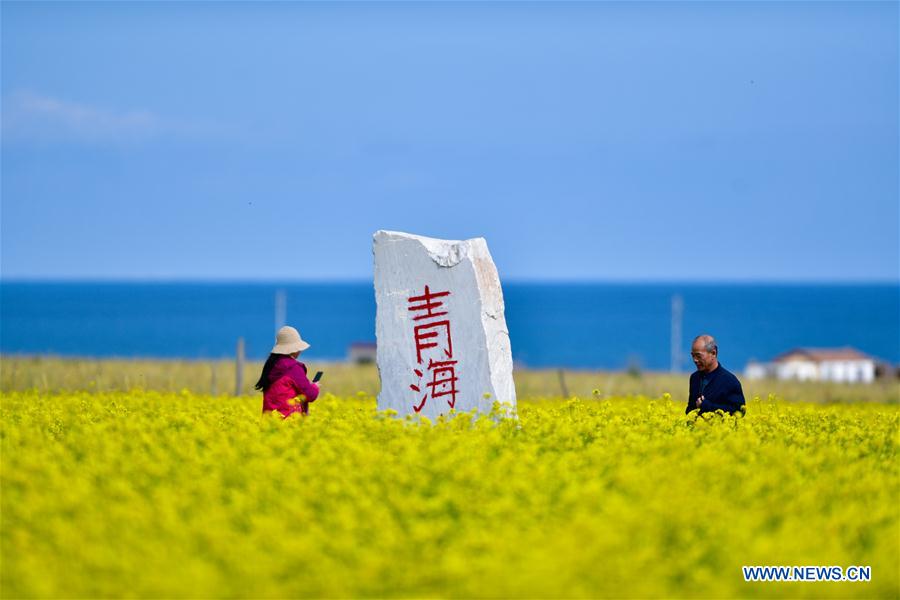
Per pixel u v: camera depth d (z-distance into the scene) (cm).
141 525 2003
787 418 3462
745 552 1886
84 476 2366
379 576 1805
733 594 1762
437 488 2259
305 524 2020
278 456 2575
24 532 1966
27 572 1800
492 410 3183
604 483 2284
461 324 3344
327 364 7756
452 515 2133
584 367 17438
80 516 2058
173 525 1944
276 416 3139
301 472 2338
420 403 3366
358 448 2567
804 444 2902
